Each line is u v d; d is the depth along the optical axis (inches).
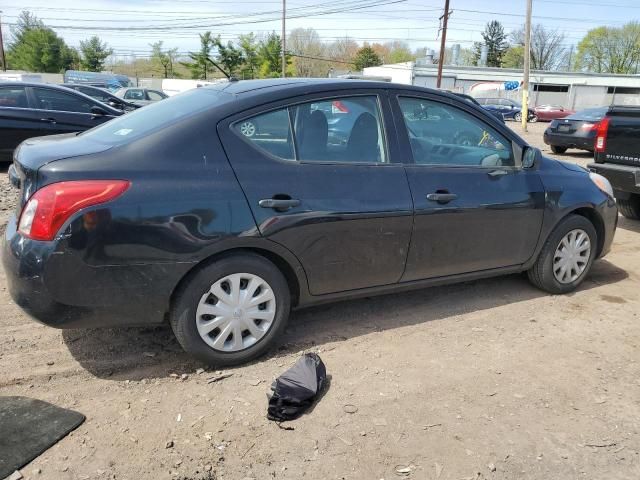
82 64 2554.1
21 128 361.7
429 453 103.4
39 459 97.0
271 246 125.6
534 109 1409.9
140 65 3058.6
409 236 145.0
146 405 114.0
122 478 93.8
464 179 153.9
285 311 133.1
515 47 3225.9
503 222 161.5
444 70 1983.3
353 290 143.4
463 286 188.1
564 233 176.6
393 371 131.0
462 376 130.1
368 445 104.7
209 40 2048.5
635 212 293.0
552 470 100.7
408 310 166.7
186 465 97.5
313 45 2878.9
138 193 112.0
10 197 284.5
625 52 2849.4
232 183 121.2
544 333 154.6
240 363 130.2
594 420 115.7
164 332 145.8
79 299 110.7
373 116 143.3
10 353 132.1
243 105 127.0
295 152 131.3
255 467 98.0
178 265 116.6
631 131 252.8
